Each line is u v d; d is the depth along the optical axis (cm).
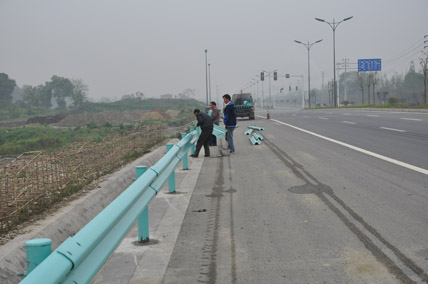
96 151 1201
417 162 1075
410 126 2125
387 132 1881
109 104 12088
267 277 420
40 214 700
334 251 487
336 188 825
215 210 699
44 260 219
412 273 418
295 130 2294
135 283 416
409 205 678
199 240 547
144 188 469
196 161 1300
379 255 469
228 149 1568
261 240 537
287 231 570
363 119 2912
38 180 808
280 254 484
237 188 873
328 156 1259
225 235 564
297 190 823
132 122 6247
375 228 568
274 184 894
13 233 588
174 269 450
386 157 1180
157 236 571
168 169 709
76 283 250
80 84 14675
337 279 410
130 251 511
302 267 443
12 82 15675
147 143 1805
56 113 10906
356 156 1230
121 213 361
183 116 7444
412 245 497
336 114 4025
